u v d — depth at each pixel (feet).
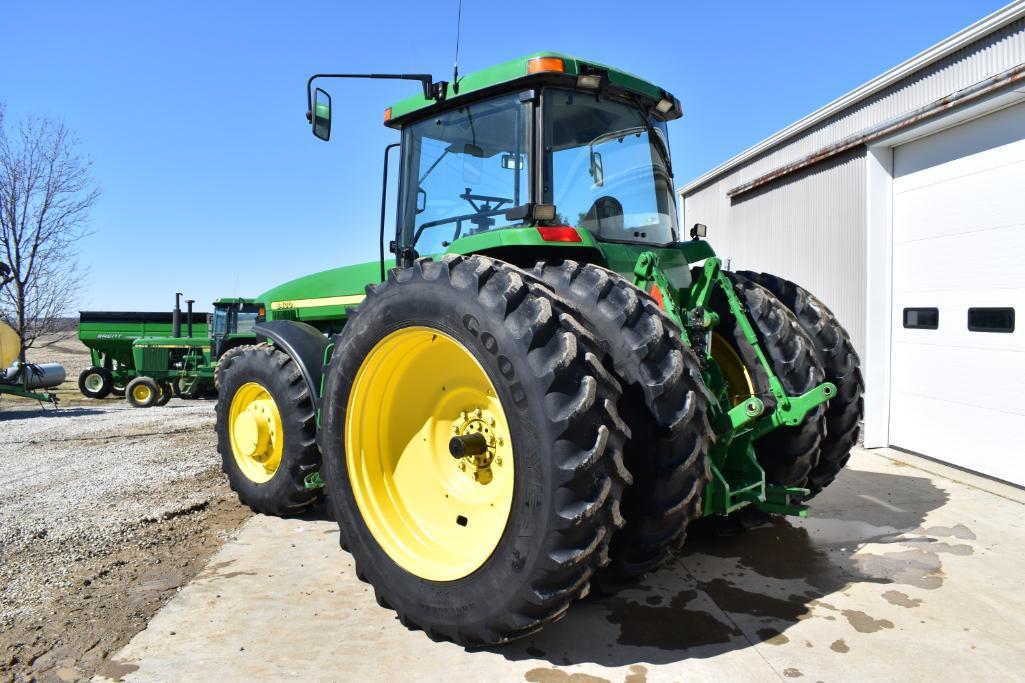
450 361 8.99
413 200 11.94
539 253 9.99
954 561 10.71
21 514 13.98
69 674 7.64
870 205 18.92
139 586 10.17
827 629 8.52
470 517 8.71
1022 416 14.98
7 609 9.37
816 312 11.96
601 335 7.97
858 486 15.16
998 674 7.45
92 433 25.54
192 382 44.19
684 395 7.70
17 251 46.03
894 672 7.50
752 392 10.49
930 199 17.56
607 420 6.99
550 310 7.30
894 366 18.99
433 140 11.55
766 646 8.10
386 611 9.25
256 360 13.60
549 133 9.95
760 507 10.04
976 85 15.17
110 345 47.29
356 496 9.18
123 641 8.43
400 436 9.62
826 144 22.09
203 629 8.71
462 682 7.39
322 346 13.39
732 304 10.37
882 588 9.73
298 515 13.69
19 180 46.01
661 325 7.88
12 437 24.75
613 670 7.59
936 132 17.26
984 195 15.90
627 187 11.03
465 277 7.91
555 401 6.89
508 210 9.95
